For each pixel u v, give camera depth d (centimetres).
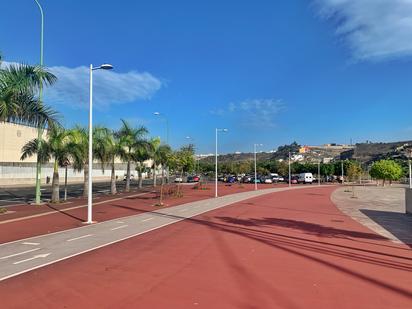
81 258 1153
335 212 2802
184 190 5809
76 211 2609
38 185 3062
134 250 1284
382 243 1516
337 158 18612
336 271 1027
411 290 855
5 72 2186
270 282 903
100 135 3766
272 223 2089
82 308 713
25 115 2300
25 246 1357
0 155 6450
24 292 811
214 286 863
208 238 1550
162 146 5266
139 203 3341
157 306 725
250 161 14088
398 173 8244
